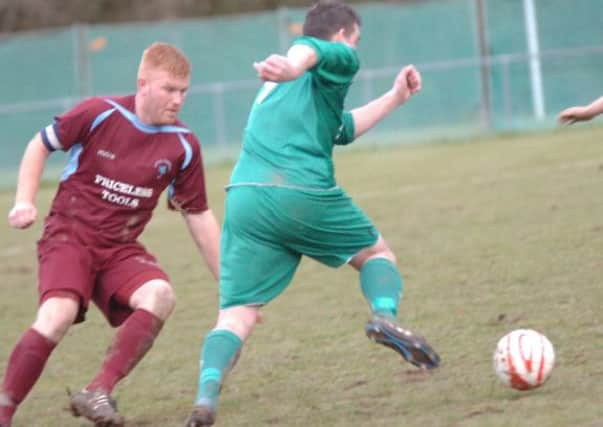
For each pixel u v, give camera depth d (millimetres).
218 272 14102
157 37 59500
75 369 17016
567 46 55750
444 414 12359
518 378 12688
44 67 58250
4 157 56312
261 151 12273
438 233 26672
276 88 12523
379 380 14484
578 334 15711
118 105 13305
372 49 59688
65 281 13023
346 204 12562
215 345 12273
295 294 21344
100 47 57938
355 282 22094
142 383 15672
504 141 49188
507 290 19438
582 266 20703
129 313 13672
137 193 13398
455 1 58312
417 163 43625
